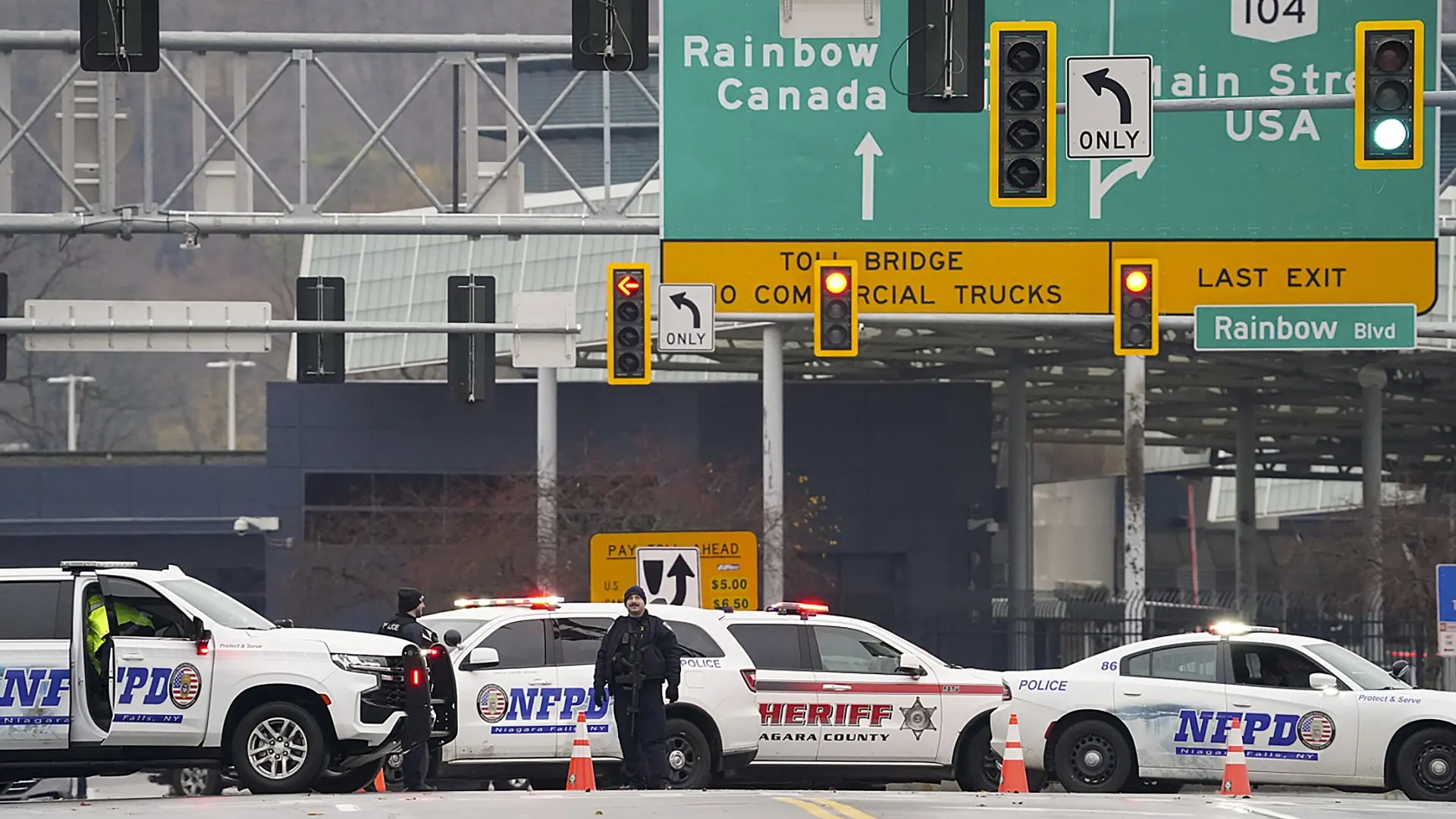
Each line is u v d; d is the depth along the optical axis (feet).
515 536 628.28
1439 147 365.61
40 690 221.05
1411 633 612.70
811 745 274.57
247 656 228.02
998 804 219.61
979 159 363.15
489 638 264.52
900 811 204.85
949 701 278.67
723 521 650.84
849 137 362.33
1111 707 273.75
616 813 196.65
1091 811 210.38
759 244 359.05
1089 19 361.92
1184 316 368.27
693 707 263.29
